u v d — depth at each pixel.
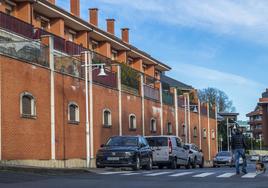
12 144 23.39
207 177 18.08
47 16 39.19
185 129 56.00
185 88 79.12
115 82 36.88
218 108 114.00
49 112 26.95
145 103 43.12
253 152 117.50
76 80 30.34
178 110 53.69
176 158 30.41
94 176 18.27
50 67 27.30
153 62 61.31
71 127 29.34
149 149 26.72
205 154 65.81
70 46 34.50
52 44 27.61
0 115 22.59
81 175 18.86
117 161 23.75
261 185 14.75
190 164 33.62
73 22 41.59
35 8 36.78
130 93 39.66
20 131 24.12
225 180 16.64
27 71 25.02
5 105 23.05
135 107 40.66
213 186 14.40
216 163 46.22
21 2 35.00
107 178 17.22
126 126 38.31
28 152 24.69
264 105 118.81
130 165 23.77
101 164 24.03
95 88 32.94
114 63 38.97
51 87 27.27
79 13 46.50
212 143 70.50
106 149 24.19
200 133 63.50
